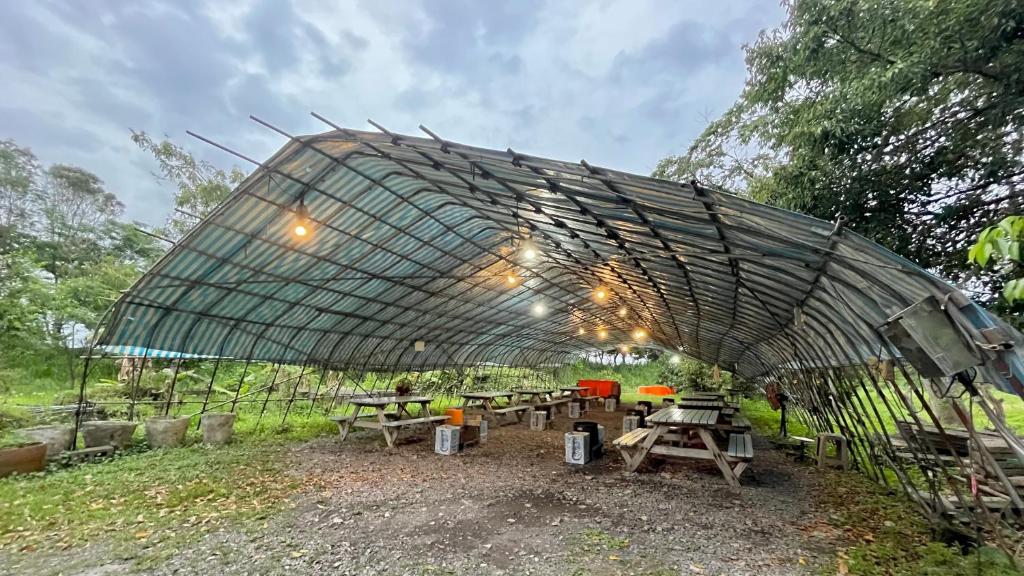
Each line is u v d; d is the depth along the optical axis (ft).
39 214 82.12
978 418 32.09
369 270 32.42
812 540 15.44
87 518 16.52
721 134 34.40
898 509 18.31
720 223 14.48
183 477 22.00
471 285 40.73
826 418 31.27
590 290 48.80
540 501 19.75
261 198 23.07
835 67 21.79
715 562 13.80
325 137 19.88
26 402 39.45
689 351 71.46
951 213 20.38
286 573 12.89
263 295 30.19
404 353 49.98
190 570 13.01
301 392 53.47
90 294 65.46
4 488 19.27
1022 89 17.19
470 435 33.24
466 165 18.49
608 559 13.98
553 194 18.78
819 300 17.92
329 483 21.95
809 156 22.66
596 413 56.70
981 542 14.33
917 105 19.93
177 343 29.35
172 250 23.81
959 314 9.76
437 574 12.94
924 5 16.65
